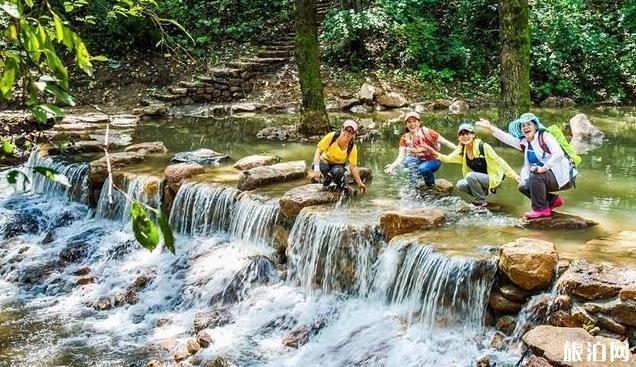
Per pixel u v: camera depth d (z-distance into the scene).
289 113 13.34
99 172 8.45
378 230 5.76
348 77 14.95
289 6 17.44
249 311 5.96
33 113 1.44
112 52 15.44
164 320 6.02
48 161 9.25
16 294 6.83
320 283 5.97
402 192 6.97
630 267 4.41
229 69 14.57
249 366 5.07
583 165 8.39
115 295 6.57
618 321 4.05
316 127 10.69
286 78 14.91
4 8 1.35
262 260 6.41
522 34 9.61
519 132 5.96
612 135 10.81
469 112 13.62
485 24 16.92
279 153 9.34
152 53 15.51
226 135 10.91
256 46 16.16
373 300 5.57
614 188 7.11
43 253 7.68
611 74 15.79
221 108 13.34
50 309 6.43
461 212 6.16
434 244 5.22
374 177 7.73
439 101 14.20
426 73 15.37
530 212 5.74
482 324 4.75
